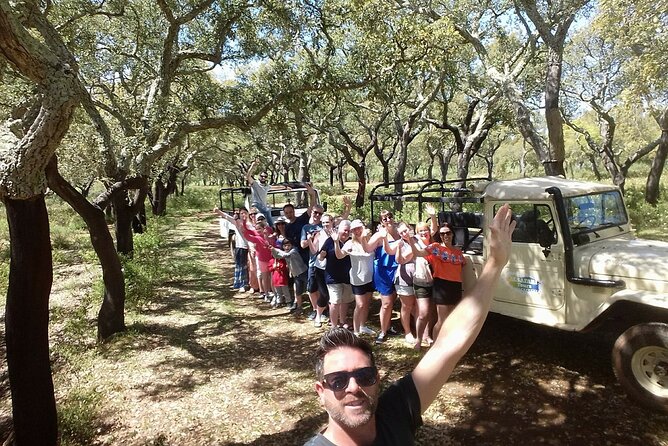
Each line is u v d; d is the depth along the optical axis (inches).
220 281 419.8
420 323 230.8
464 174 673.0
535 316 206.4
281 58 396.8
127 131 382.9
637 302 170.1
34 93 243.0
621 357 173.0
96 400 202.8
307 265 311.3
